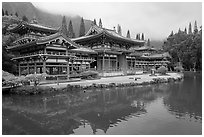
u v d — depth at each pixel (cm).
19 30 3130
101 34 3738
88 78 3019
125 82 2805
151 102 1683
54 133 959
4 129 1009
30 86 1952
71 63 3288
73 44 2744
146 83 3030
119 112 1354
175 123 1100
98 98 1834
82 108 1464
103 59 3806
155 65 6494
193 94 2097
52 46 2541
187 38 7619
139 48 7544
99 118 1214
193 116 1239
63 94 1970
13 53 3541
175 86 2817
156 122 1122
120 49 4122
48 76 2358
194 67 7044
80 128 1038
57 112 1348
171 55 7538
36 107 1476
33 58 2647
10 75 1952
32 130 999
